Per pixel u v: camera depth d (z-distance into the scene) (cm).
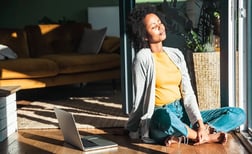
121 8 402
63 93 574
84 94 559
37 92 589
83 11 692
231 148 299
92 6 688
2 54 517
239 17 335
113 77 559
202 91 393
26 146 318
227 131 321
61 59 525
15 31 568
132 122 328
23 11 703
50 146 316
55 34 602
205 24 407
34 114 431
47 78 504
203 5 408
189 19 411
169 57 320
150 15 317
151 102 312
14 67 479
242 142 312
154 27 315
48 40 595
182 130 298
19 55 561
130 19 324
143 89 317
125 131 343
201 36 410
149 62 312
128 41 403
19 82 484
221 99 356
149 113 313
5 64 479
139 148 304
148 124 313
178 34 412
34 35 588
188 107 314
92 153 295
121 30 404
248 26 332
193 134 303
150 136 317
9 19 705
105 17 668
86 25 629
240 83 340
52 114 429
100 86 629
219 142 311
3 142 332
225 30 350
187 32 411
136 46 331
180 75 320
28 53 578
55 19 698
